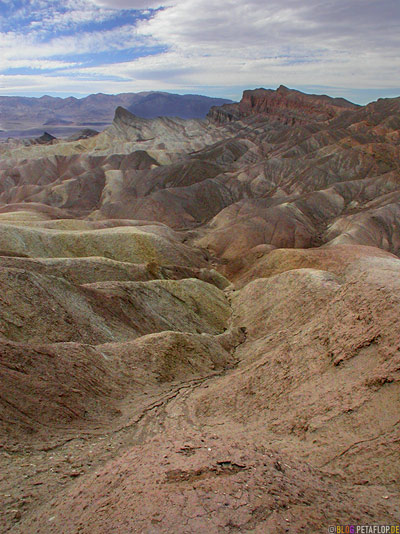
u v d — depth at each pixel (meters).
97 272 46.59
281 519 8.49
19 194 166.38
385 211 105.94
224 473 10.57
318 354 20.09
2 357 18.53
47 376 19.47
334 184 134.50
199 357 30.77
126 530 8.33
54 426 16.83
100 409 20.00
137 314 37.03
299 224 106.69
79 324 29.77
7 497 10.76
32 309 27.98
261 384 21.00
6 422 15.34
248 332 41.28
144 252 67.44
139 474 10.86
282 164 162.00
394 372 15.54
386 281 20.31
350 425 14.74
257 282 49.81
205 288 50.12
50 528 9.27
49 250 60.72
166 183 162.62
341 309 21.11
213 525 8.26
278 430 16.52
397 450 12.70
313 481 11.12
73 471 13.10
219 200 143.75
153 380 25.86
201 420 20.05
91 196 163.38
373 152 153.38
